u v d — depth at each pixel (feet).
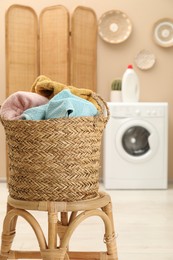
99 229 8.99
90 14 14.88
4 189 13.70
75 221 4.90
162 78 15.44
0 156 15.29
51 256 4.76
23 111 5.22
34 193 4.84
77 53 14.53
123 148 13.58
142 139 13.87
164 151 13.61
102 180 15.23
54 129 4.70
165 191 13.32
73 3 15.19
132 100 14.21
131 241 8.20
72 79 14.42
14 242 8.07
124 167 13.60
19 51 14.28
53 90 5.35
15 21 14.12
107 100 15.38
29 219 4.91
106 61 15.34
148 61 15.39
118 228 9.08
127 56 15.39
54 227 4.74
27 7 14.34
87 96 5.41
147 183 13.62
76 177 4.83
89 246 7.88
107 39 15.16
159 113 13.52
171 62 15.43
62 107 4.85
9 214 5.11
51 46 14.51
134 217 10.01
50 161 4.76
